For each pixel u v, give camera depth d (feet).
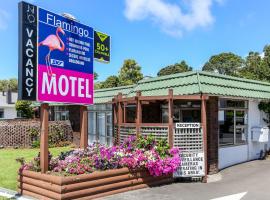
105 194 29.32
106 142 63.05
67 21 32.45
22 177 30.04
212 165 40.40
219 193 30.89
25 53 28.25
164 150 35.09
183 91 40.78
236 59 240.32
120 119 41.14
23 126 69.26
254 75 86.69
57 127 73.31
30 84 28.55
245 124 50.01
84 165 29.76
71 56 32.76
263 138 50.24
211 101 40.73
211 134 40.34
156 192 31.07
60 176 27.12
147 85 49.37
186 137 36.37
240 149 48.70
